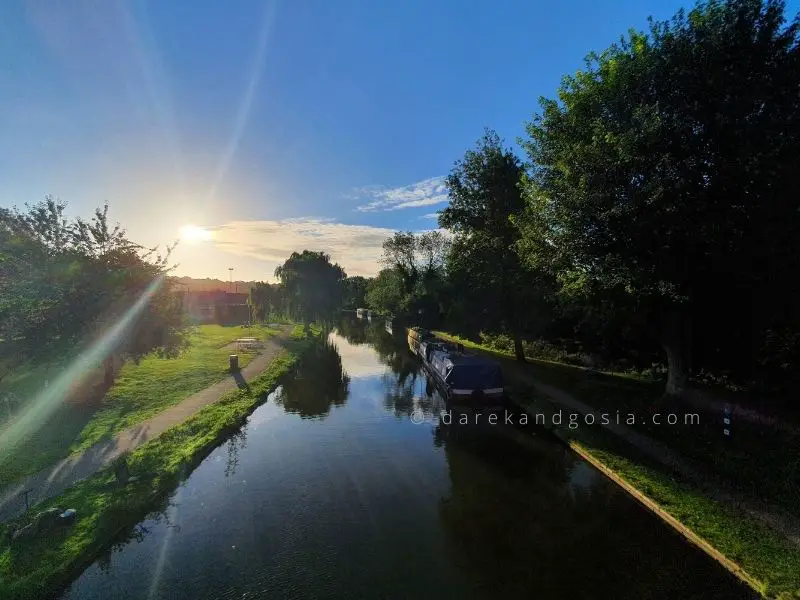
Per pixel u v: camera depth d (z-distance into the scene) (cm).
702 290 1491
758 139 1151
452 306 4147
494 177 2550
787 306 1516
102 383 1975
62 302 1418
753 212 1180
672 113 1191
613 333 2411
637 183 1230
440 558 822
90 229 1681
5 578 698
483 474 1214
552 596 713
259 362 2925
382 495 1088
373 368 3122
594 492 1076
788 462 1060
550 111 1548
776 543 786
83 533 823
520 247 1839
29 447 1241
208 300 7200
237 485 1135
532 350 3181
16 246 1462
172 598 711
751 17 1199
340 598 713
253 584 747
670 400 1585
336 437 1534
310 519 969
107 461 1152
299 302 7925
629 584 736
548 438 1505
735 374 1900
